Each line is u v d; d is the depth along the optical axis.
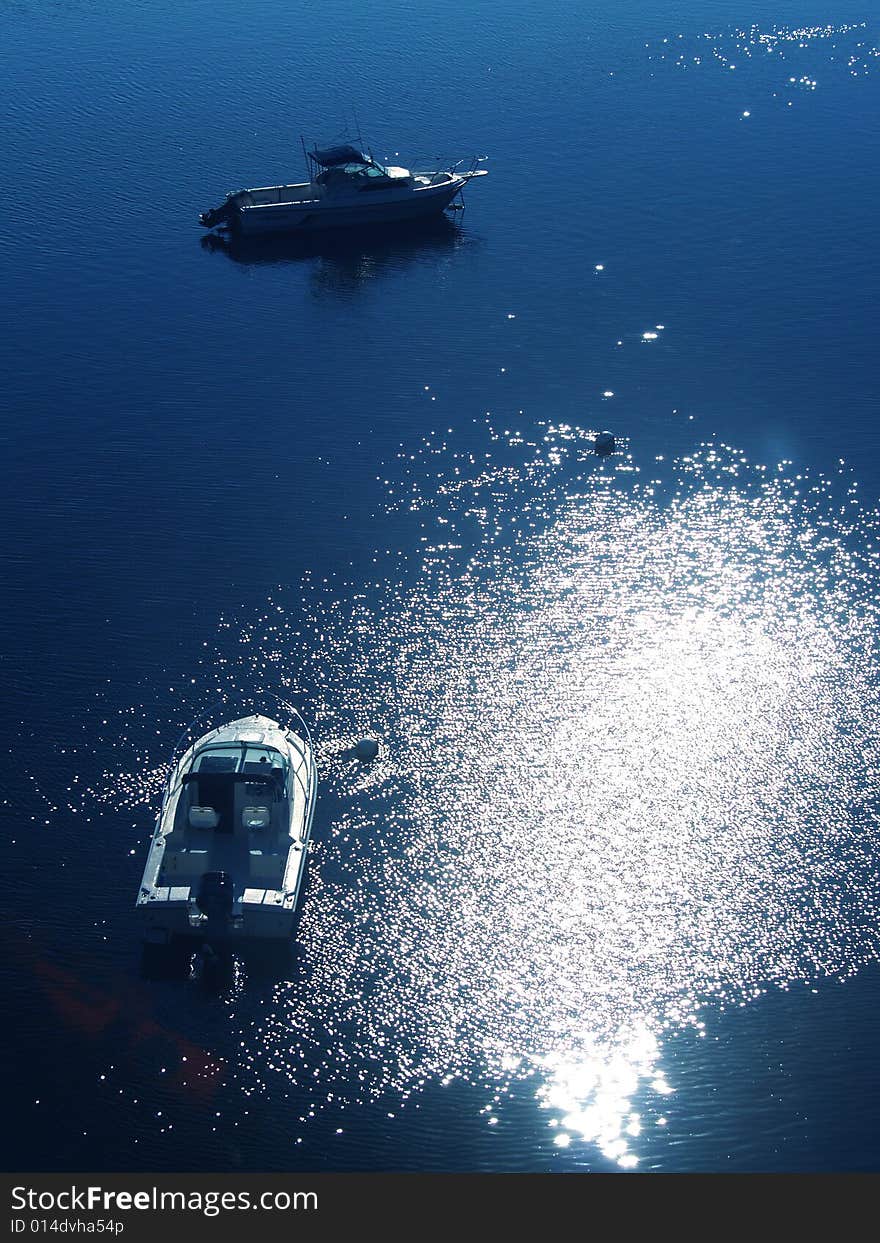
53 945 41.03
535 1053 38.66
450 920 42.44
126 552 58.06
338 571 57.22
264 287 81.44
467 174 89.56
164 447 65.31
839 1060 38.22
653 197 90.88
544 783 47.34
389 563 57.75
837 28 123.31
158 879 41.47
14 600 55.03
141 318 77.19
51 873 43.38
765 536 59.28
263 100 105.69
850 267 81.50
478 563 57.84
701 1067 38.19
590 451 65.19
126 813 45.56
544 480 63.19
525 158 96.75
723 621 54.50
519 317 77.31
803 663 52.31
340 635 53.72
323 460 64.56
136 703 50.09
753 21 125.38
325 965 40.91
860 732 49.12
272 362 72.94
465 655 52.84
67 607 54.78
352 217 88.50
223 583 56.34
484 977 40.72
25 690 50.56
